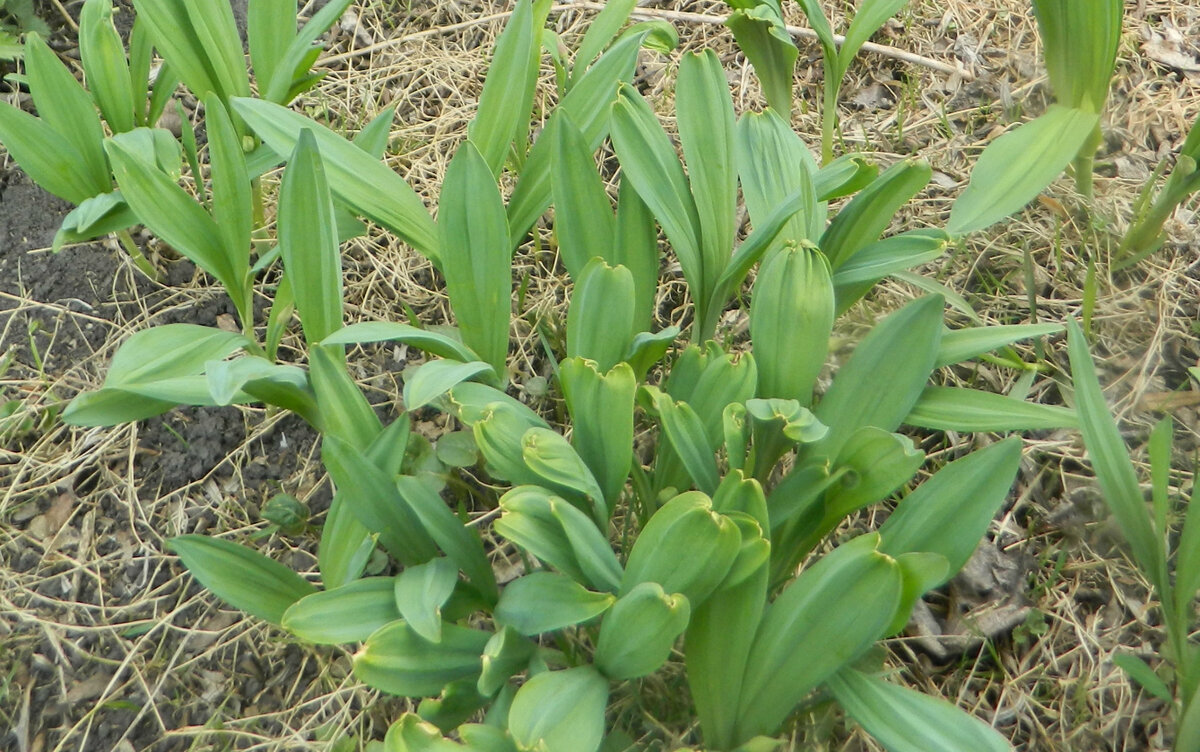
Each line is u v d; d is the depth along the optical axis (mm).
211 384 904
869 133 1352
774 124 1096
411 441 1116
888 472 914
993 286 1229
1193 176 1147
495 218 988
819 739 988
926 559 866
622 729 1016
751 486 892
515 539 893
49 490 1148
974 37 1420
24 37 1390
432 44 1457
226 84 1134
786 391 961
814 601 873
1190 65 1370
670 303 1250
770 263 956
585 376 924
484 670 869
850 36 1188
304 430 1178
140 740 1045
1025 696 1026
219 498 1146
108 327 1232
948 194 1293
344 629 903
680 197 1028
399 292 1259
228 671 1067
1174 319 1189
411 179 1331
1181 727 944
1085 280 1188
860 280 1002
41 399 1187
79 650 1077
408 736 850
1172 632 948
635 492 1072
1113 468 935
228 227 1044
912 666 1045
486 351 1022
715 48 1437
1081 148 1202
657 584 849
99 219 1112
